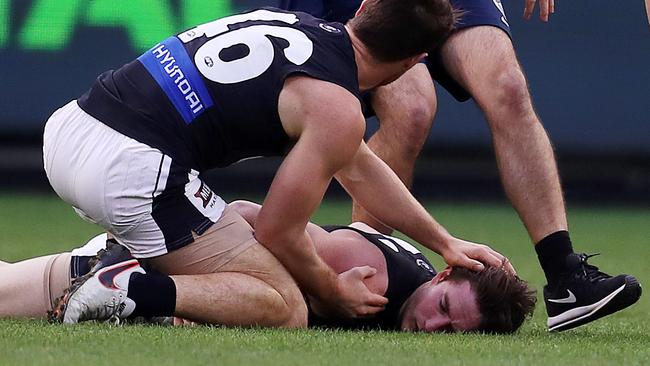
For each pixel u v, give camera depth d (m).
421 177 42.19
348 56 13.27
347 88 13.03
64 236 28.84
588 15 36.38
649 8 15.89
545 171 15.37
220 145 13.29
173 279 12.86
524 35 36.41
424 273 14.32
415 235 14.37
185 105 13.11
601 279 14.42
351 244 14.14
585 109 36.69
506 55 15.94
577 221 36.78
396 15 13.26
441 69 16.92
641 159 37.03
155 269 13.38
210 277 13.03
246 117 13.11
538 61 36.47
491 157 37.41
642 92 36.62
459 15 16.11
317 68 13.02
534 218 15.28
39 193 40.59
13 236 28.56
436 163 41.50
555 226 15.14
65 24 35.38
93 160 13.06
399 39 13.30
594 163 37.72
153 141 13.04
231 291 12.95
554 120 36.72
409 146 17.23
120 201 12.97
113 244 13.48
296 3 18.42
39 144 36.03
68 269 13.84
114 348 10.85
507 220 35.66
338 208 36.72
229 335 11.98
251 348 11.10
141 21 34.91
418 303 13.62
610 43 36.47
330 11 18.23
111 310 12.66
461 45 16.22
